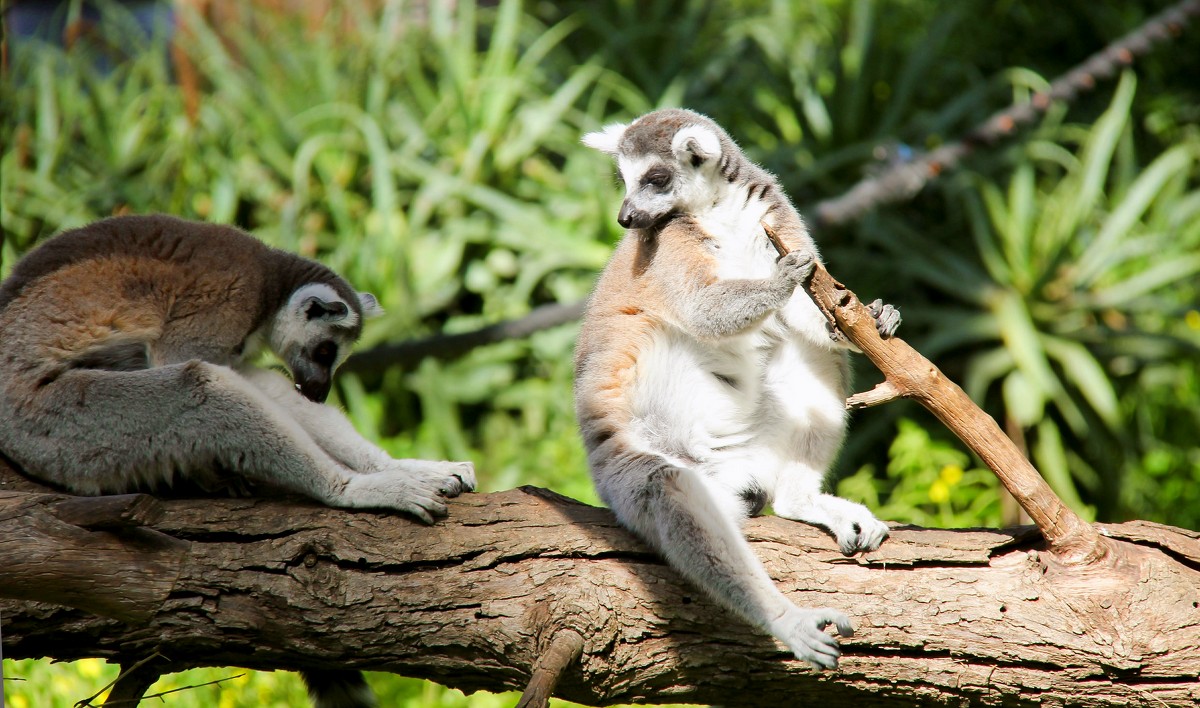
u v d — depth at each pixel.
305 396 9.41
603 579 7.50
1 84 19.53
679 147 9.52
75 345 8.19
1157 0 23.80
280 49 21.47
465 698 11.41
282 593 7.34
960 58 22.59
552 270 19.16
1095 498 17.27
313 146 18.98
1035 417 16.47
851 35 21.03
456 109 20.31
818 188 20.25
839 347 8.91
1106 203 20.80
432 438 16.88
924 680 7.27
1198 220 19.72
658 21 22.66
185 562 7.37
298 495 7.99
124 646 7.34
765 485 9.06
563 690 7.40
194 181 19.53
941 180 19.98
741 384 9.32
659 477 7.91
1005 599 7.34
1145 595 7.25
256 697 10.74
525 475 15.99
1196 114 22.16
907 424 15.73
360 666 7.50
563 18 24.06
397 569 7.47
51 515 7.06
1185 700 7.05
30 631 7.32
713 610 7.46
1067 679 7.16
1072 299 18.48
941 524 14.30
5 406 8.00
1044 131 20.36
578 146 20.19
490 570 7.52
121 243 8.70
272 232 19.00
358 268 18.08
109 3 23.11
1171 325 18.77
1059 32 23.75
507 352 18.17
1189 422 17.66
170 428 7.84
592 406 9.11
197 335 8.77
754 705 7.55
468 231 19.05
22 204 18.94
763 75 21.67
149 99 21.27
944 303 19.39
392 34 21.69
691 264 9.21
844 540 7.74
